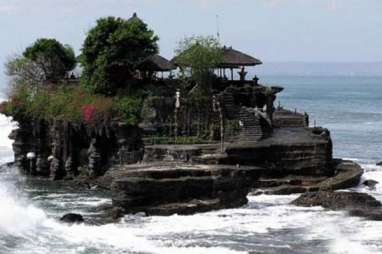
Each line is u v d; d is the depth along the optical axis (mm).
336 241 55219
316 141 80125
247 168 72625
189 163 73500
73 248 52969
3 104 95500
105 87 91188
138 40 90938
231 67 97000
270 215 63781
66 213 64188
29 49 106062
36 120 90062
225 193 66312
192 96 86500
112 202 65438
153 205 64188
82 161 86375
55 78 104562
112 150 84250
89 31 93250
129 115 83688
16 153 91562
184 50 93062
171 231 58344
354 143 128750
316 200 67125
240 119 85500
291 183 75438
